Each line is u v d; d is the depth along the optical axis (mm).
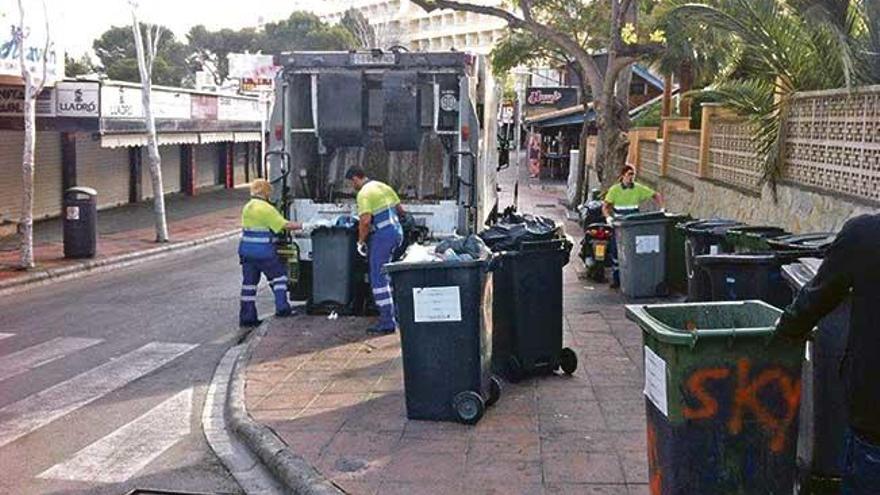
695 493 4352
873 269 3510
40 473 6461
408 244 11477
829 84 11742
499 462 6102
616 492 5574
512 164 55688
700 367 4297
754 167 14086
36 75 19156
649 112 37281
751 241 8078
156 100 25969
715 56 14898
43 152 24625
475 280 6832
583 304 12039
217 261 18844
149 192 32656
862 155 9836
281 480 6148
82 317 12289
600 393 7688
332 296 11312
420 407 6996
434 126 11984
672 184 20625
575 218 26750
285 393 7941
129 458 6773
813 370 5062
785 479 4379
